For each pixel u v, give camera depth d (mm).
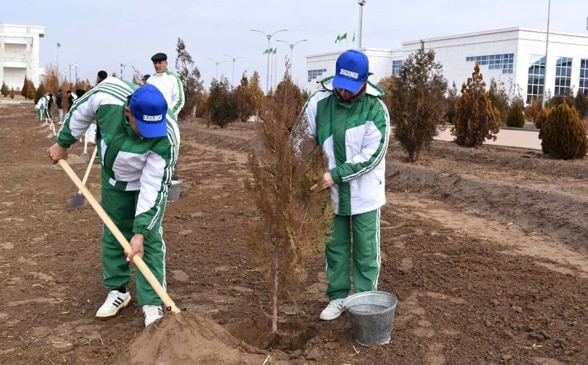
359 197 4270
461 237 7176
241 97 30938
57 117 31734
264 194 4027
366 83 4230
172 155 4160
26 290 5277
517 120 29297
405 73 13289
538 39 59250
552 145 13648
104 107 4109
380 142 4148
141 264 4004
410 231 7477
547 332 4258
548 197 8180
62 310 4805
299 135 4051
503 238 7254
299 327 4375
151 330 3783
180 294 5156
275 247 4094
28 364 3852
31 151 18000
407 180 11414
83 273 5754
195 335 3689
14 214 8523
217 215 8266
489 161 13898
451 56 66000
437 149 16234
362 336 4023
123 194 4398
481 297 5020
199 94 29219
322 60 75688
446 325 4430
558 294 5078
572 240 7012
